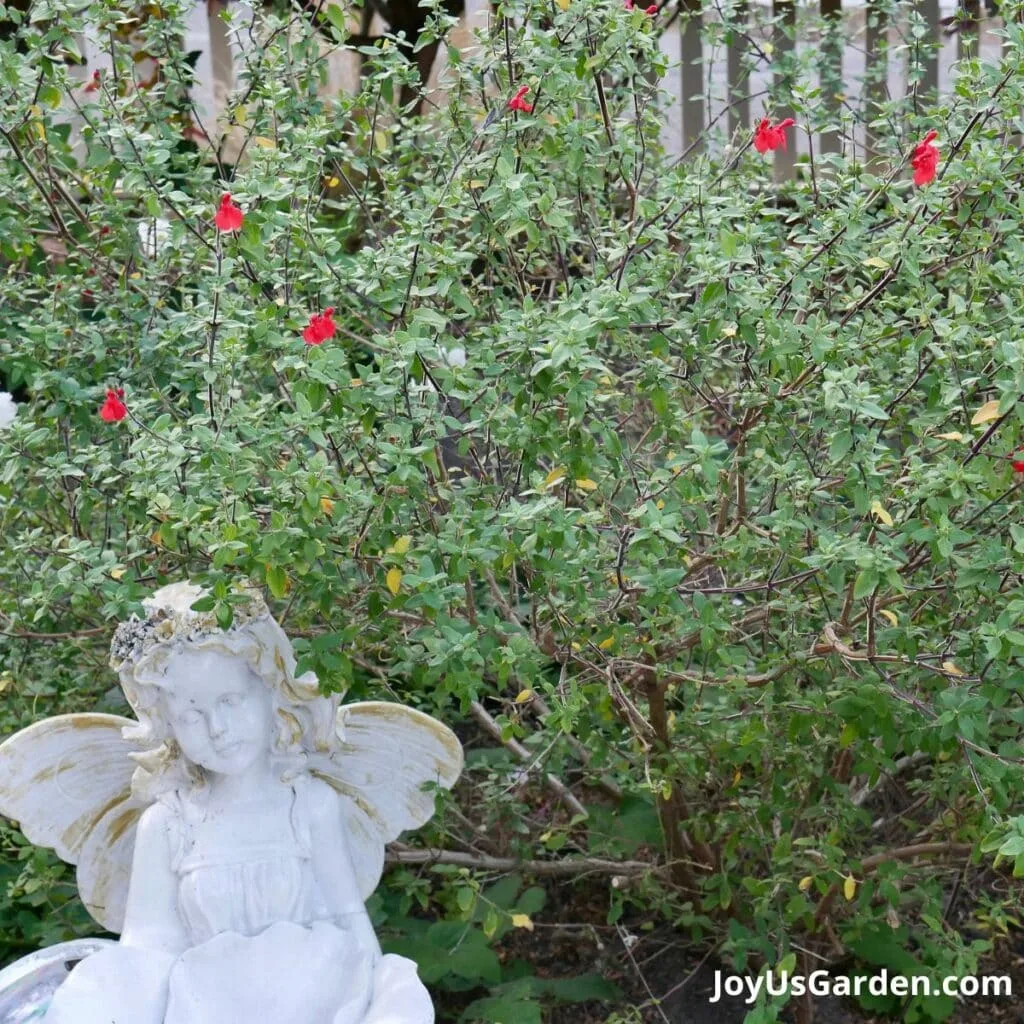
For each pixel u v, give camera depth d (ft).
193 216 8.34
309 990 6.59
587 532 7.07
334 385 6.71
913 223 7.14
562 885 10.73
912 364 7.76
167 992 6.59
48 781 7.16
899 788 10.25
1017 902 9.15
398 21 14.92
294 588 8.54
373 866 7.72
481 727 11.40
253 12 9.26
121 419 7.05
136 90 9.34
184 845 6.88
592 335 6.55
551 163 9.33
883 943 9.65
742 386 8.08
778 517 7.15
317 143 8.27
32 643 9.52
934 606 8.14
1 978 6.97
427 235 7.34
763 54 10.53
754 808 9.18
